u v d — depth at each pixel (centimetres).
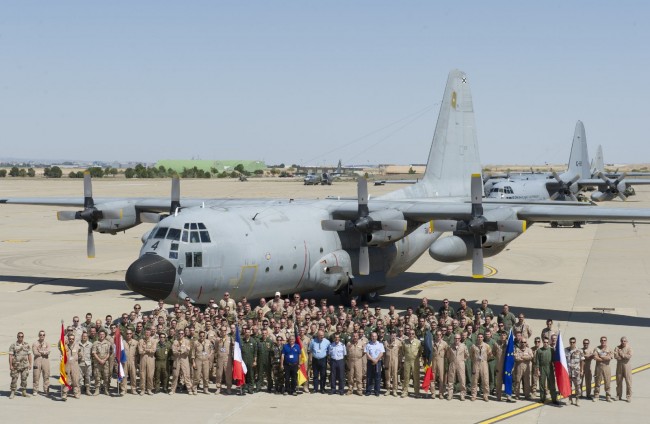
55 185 12431
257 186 12888
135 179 16638
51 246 5088
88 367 1777
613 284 3512
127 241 5484
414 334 1836
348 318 1962
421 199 3369
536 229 6512
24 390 1775
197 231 2489
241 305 2186
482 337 1750
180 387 1883
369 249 3023
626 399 1742
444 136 3541
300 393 1823
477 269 2808
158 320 1898
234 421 1586
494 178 8769
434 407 1700
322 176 13338
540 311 2855
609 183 7900
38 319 2667
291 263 2753
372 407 1702
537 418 1611
